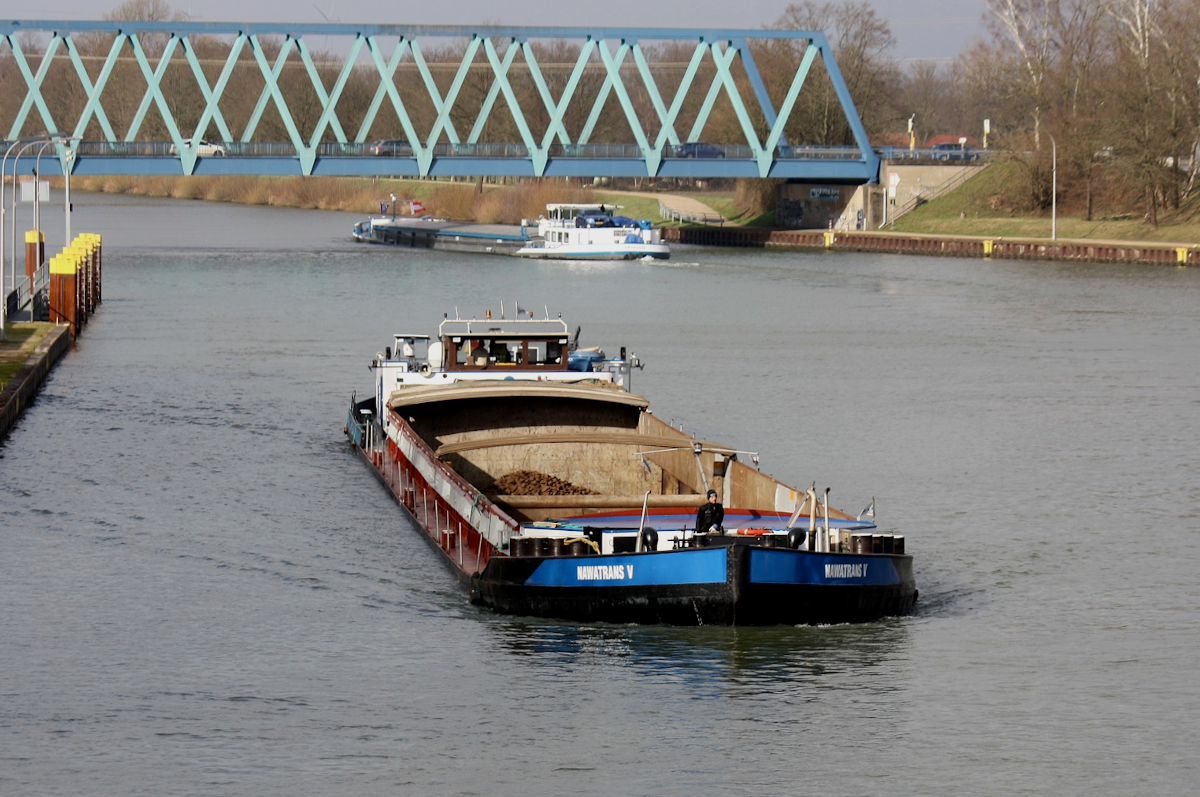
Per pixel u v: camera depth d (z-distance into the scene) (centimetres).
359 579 8969
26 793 6069
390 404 10906
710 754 6481
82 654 7612
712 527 8275
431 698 7050
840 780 6275
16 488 11319
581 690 7150
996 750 6562
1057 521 10681
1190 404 15712
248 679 7281
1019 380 17400
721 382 17138
